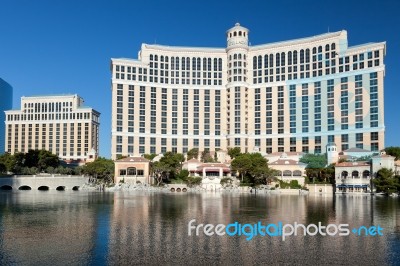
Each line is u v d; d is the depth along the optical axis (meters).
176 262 28.23
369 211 61.44
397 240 36.31
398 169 125.44
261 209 64.31
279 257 29.78
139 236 37.66
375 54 185.38
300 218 51.59
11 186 144.12
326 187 136.12
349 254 30.78
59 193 118.25
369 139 183.25
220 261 28.59
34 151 177.00
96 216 53.09
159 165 153.12
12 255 29.95
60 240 35.59
